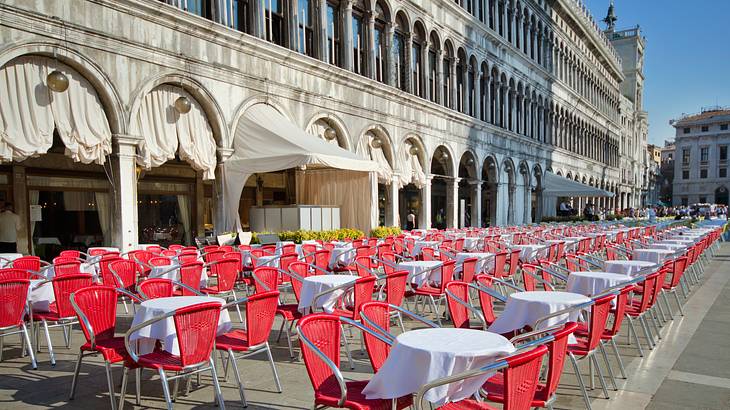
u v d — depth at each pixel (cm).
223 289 807
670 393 513
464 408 355
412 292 789
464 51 2836
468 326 563
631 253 1115
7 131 1012
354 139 1981
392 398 350
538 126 3950
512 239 1512
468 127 2858
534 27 3834
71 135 1120
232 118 1484
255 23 1576
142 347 485
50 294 653
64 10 1084
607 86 5975
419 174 2405
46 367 590
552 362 360
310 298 649
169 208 1764
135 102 1227
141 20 1242
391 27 2211
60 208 1492
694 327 787
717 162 9588
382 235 1747
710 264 1609
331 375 403
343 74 1892
